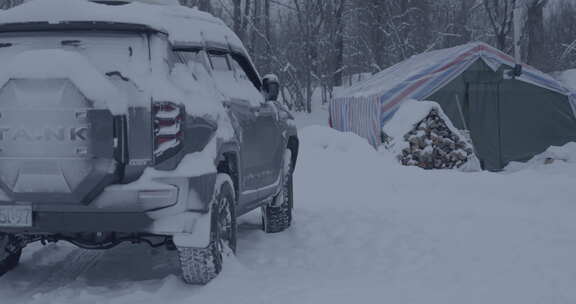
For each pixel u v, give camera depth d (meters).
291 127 8.66
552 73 33.91
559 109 18.44
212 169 5.41
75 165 4.88
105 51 5.23
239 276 5.70
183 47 5.77
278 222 8.48
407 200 11.35
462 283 5.63
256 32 38.44
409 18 39.72
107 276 6.25
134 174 5.04
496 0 36.19
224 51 6.73
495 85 18.23
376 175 13.46
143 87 5.08
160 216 5.11
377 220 9.30
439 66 17.97
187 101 5.36
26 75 4.87
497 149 18.30
